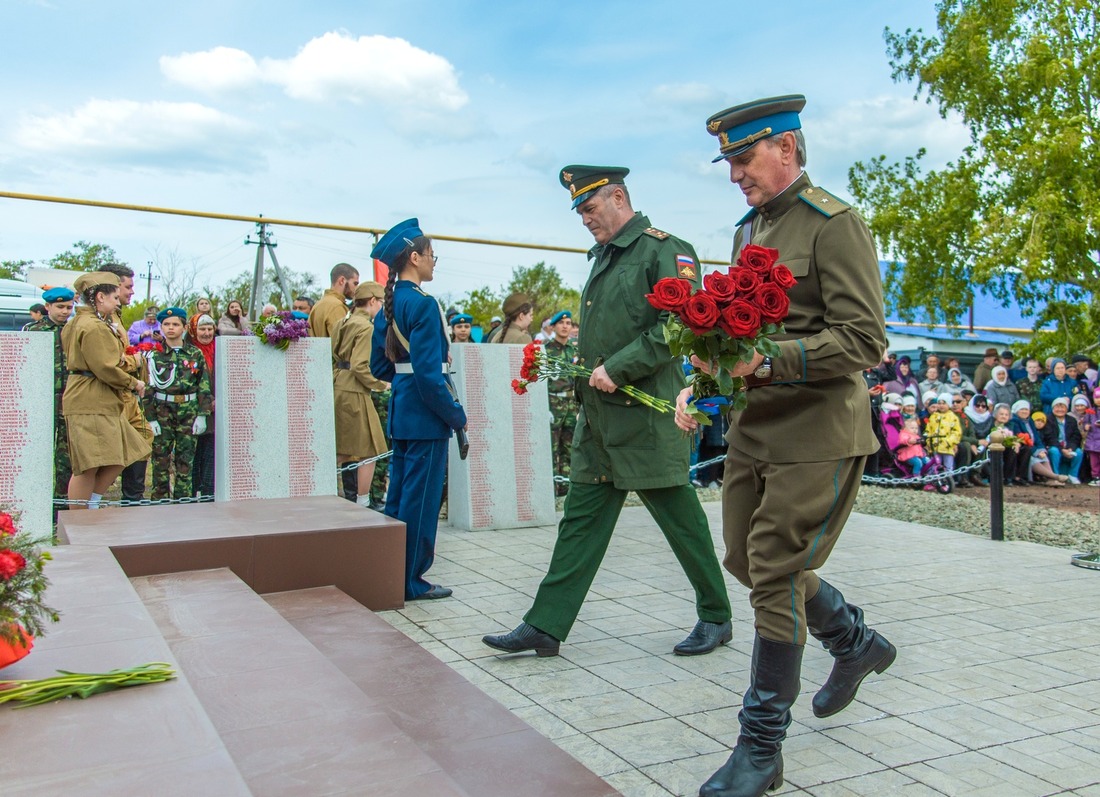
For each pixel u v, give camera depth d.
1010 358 14.84
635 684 3.91
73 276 16.14
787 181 3.05
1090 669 4.19
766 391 2.98
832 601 3.18
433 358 5.15
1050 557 6.66
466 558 6.47
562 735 3.38
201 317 9.09
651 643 4.50
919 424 11.81
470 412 7.68
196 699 2.29
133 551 4.29
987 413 12.39
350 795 2.07
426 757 2.27
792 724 3.51
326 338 7.64
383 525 4.96
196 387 8.45
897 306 22.52
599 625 4.80
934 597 5.48
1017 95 19.53
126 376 7.04
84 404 6.98
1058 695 3.85
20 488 6.52
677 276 4.18
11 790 1.80
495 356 7.81
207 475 8.82
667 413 4.23
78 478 7.01
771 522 2.90
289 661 3.00
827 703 3.29
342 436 8.19
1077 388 13.27
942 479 11.28
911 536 7.50
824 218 2.93
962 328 23.77
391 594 5.03
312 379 7.57
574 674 4.04
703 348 2.74
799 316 2.96
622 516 8.23
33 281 15.77
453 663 4.17
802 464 2.89
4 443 6.51
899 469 11.48
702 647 4.32
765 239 3.09
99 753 1.97
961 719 3.58
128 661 2.49
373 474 8.76
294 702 2.63
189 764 1.92
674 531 4.36
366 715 2.54
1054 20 19.34
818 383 2.93
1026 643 4.57
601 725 3.47
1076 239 17.86
